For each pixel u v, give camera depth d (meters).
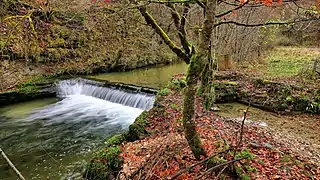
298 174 5.43
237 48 18.03
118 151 7.13
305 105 10.27
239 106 11.40
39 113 12.72
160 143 7.15
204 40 4.44
